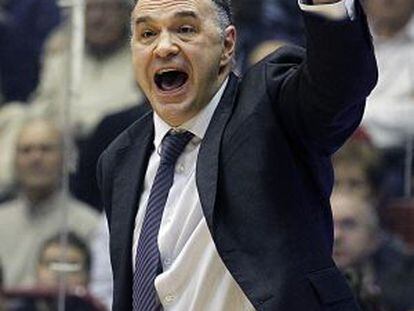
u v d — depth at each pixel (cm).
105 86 1433
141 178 842
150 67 784
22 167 1435
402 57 1415
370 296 1271
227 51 801
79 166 1416
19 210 1435
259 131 769
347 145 1343
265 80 781
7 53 1484
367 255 1304
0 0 1505
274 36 1420
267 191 761
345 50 710
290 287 747
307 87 728
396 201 1329
